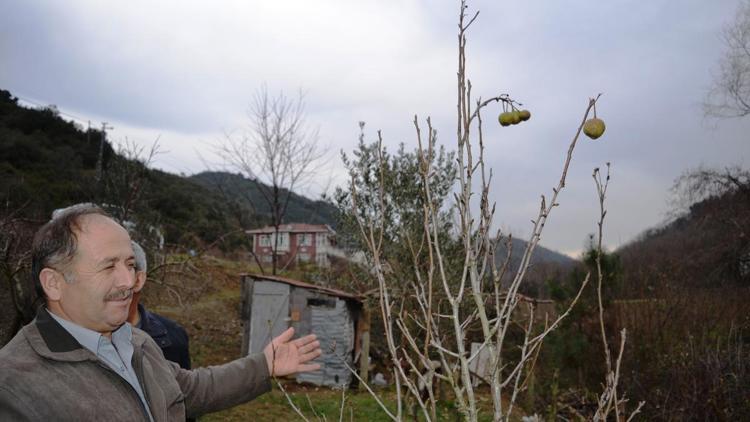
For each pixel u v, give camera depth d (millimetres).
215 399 2412
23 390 1693
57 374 1782
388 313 2027
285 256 26438
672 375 7582
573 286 9586
